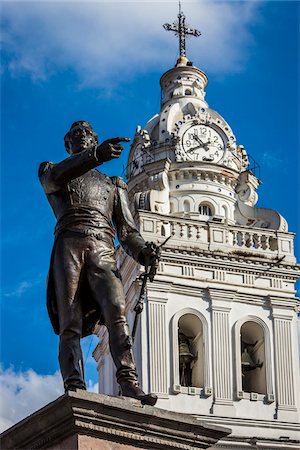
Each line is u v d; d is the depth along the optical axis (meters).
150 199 46.72
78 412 8.05
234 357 43.88
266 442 42.59
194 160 48.28
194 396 42.72
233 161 49.12
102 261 9.25
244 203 48.53
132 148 49.81
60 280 9.21
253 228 46.25
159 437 8.38
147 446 8.32
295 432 43.19
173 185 48.00
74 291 9.16
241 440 42.34
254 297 45.28
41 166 9.54
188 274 44.53
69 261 9.22
